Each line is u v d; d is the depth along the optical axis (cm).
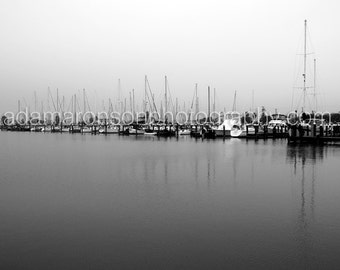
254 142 5847
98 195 1666
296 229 1152
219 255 947
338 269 867
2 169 2588
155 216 1309
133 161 3050
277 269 868
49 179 2130
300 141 5028
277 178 2122
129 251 976
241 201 1534
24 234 1116
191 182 1998
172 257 935
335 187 1839
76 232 1134
